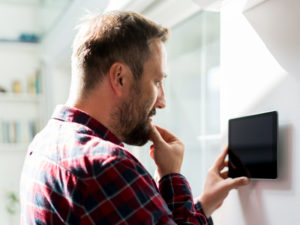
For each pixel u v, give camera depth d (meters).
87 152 0.72
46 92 3.27
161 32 0.85
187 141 1.99
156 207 0.71
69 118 0.81
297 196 0.83
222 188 0.93
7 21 3.44
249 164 0.97
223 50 1.13
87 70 0.81
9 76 3.41
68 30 2.52
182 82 2.05
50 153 0.77
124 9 1.75
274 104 0.92
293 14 0.85
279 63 0.90
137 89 0.81
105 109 0.81
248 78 1.02
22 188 0.85
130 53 0.79
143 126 0.85
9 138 3.27
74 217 0.70
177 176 0.87
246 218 1.00
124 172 0.70
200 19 1.87
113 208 0.69
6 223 3.31
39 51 3.46
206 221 0.85
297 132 0.84
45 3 3.19
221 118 1.15
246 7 1.00
